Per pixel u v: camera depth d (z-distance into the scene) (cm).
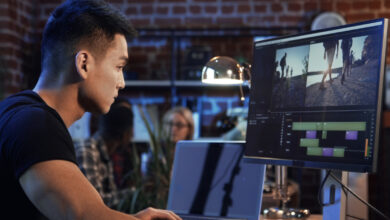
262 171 166
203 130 438
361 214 297
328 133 131
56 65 117
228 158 176
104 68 119
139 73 453
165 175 239
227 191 172
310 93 138
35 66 438
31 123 101
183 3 450
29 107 105
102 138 274
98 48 117
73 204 95
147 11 452
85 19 117
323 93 134
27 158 97
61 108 117
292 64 145
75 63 116
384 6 428
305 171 419
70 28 116
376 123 119
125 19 123
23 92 115
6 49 394
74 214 95
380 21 122
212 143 181
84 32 116
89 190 99
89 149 260
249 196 167
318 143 133
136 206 234
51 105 117
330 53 134
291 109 143
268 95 151
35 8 450
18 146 99
